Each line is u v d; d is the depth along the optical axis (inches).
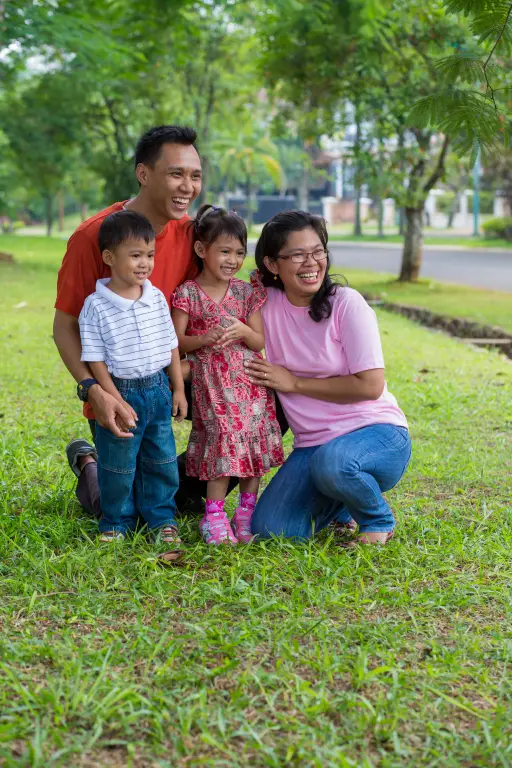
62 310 149.2
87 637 113.4
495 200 2721.5
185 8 562.9
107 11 553.9
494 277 856.9
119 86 894.4
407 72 621.0
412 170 725.3
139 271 138.9
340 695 101.3
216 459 146.8
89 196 1636.3
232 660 107.7
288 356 152.6
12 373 305.1
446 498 179.6
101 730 93.1
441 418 248.2
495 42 175.8
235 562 139.0
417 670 108.0
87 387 141.6
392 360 340.2
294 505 151.6
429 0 548.1
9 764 86.8
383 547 144.6
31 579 130.4
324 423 152.6
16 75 750.5
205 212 149.4
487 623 121.5
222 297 150.1
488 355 363.9
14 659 107.3
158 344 142.9
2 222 2593.5
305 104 746.8
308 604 125.3
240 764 90.0
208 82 997.2
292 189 2935.5
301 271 145.4
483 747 92.8
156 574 132.0
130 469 145.3
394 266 1063.6
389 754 91.7
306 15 582.2
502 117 168.7
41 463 191.9
